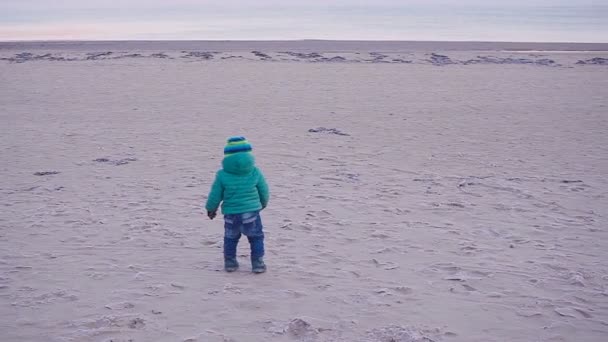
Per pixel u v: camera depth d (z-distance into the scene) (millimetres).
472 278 5984
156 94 21844
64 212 8305
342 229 7590
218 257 6551
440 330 4863
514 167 11812
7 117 17562
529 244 7152
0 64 30562
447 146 13836
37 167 11414
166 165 11477
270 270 6133
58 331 4758
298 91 22625
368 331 4812
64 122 16750
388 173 11023
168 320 4969
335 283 5812
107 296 5445
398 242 7109
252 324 4918
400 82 25328
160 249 6797
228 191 5879
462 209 8672
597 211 8727
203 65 30297
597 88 24141
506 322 5047
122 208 8508
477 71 29203
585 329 4953
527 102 20812
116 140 14141
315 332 4770
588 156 13008
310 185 9938
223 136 14609
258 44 44219
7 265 6262
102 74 27031
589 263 6520
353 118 17484
